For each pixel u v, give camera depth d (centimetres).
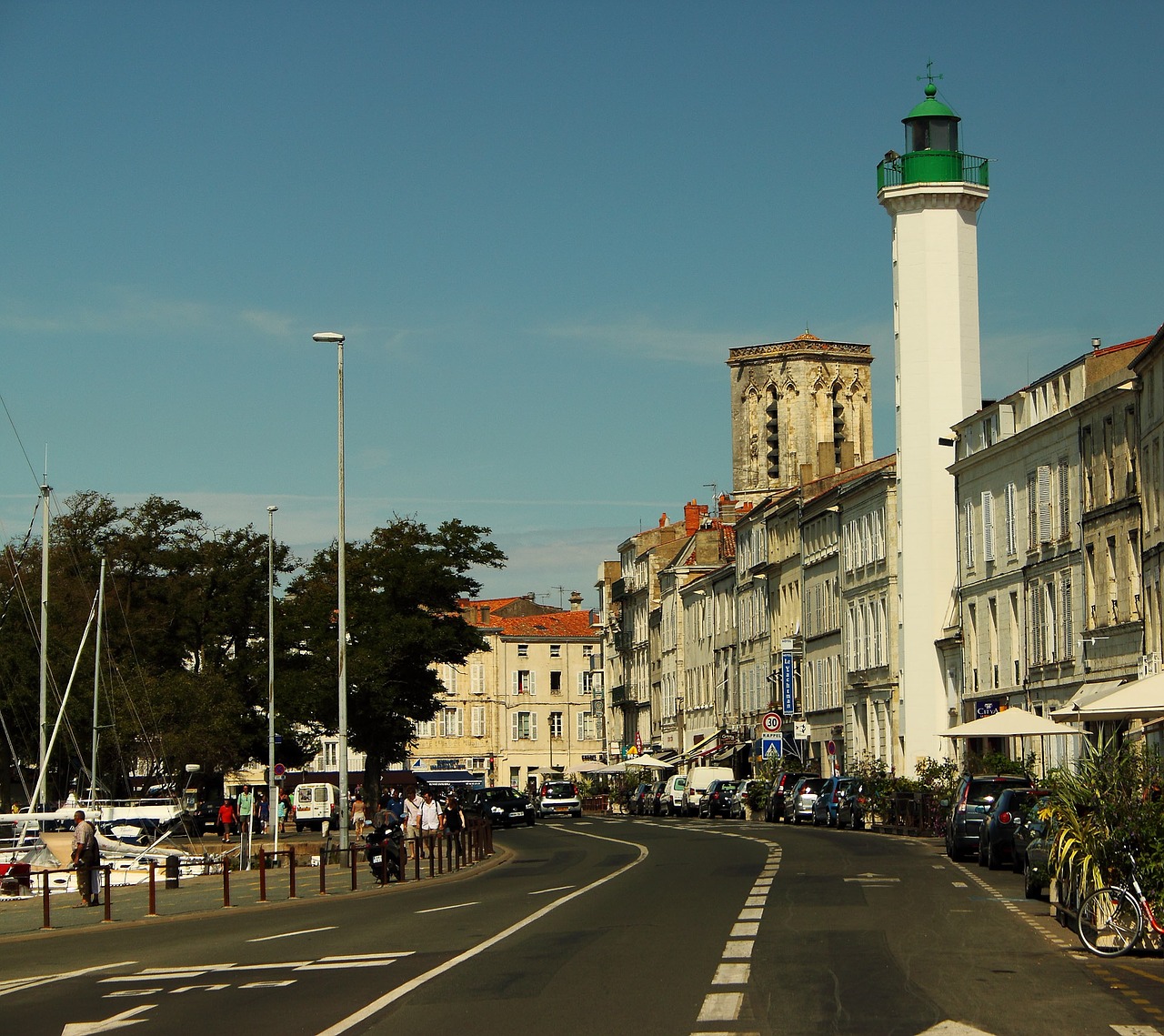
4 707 7206
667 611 12069
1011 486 6016
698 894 2808
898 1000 1494
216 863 4631
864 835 5341
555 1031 1341
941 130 7106
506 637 14375
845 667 8112
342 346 4578
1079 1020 1377
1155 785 1997
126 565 7869
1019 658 5931
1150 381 4788
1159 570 4675
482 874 3969
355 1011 1494
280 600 7744
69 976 1944
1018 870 3331
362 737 7150
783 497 9375
